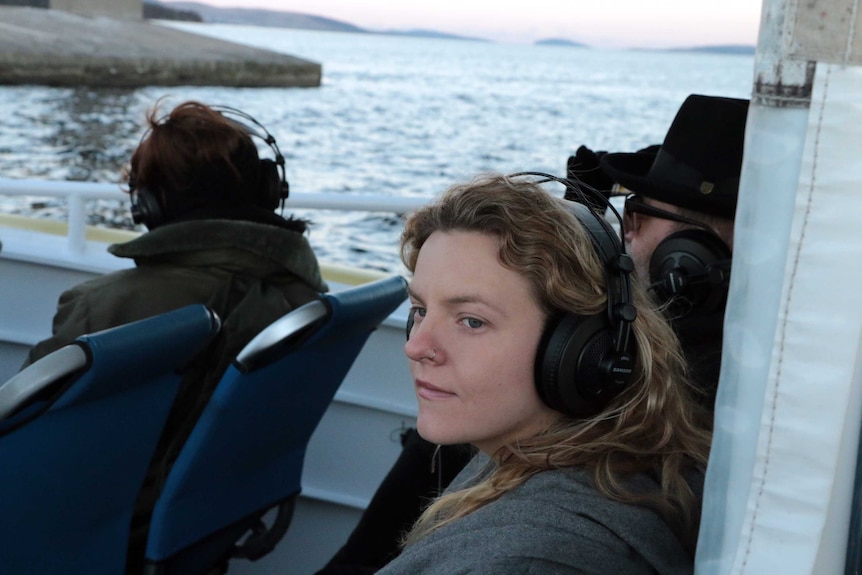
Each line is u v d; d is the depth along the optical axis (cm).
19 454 128
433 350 87
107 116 4750
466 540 83
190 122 175
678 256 125
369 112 4919
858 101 55
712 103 128
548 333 85
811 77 56
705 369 119
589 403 87
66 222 256
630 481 85
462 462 162
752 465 62
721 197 125
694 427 93
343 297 160
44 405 125
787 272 58
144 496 170
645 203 133
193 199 176
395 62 9988
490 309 85
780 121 58
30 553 138
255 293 175
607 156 142
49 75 5944
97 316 169
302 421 181
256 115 4400
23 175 2458
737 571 63
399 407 218
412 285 89
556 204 87
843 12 55
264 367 156
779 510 61
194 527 168
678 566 82
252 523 185
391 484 166
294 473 191
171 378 147
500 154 2942
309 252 187
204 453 160
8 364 239
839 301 57
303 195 210
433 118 4709
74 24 6219
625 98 6994
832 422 59
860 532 62
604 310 86
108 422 137
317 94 6325
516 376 86
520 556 78
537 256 84
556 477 85
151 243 170
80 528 144
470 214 86
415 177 2042
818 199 57
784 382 60
